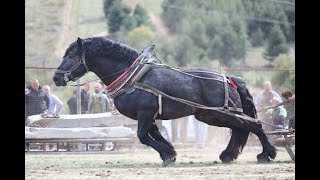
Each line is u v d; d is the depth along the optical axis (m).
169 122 22.92
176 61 49.44
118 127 20.14
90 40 16.08
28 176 13.68
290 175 13.45
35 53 46.47
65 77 16.03
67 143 20.67
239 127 16.38
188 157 18.56
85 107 21.97
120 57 16.02
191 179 12.88
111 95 15.89
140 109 15.73
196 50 50.41
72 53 16.09
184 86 15.97
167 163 15.56
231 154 16.45
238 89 16.48
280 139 16.53
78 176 13.62
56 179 13.13
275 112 19.55
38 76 29.42
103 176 13.53
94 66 16.12
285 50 49.38
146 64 15.91
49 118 20.55
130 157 18.55
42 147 21.53
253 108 16.53
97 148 21.66
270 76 31.00
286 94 16.98
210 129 22.94
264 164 15.82
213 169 14.64
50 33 51.62
